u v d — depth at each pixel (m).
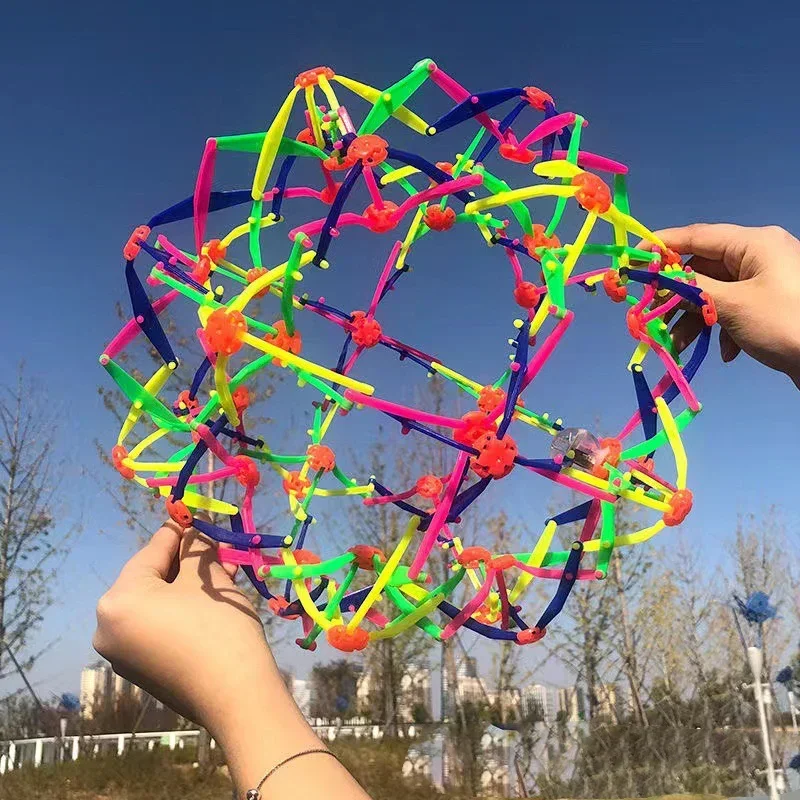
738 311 1.17
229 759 0.70
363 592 0.93
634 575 10.01
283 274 0.85
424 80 0.88
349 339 1.14
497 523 7.36
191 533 0.90
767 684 6.97
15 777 8.57
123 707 11.82
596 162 1.01
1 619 9.20
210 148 0.87
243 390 0.94
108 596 0.79
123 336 0.86
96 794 8.02
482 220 1.03
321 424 1.12
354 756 8.48
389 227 0.89
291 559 0.84
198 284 0.90
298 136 0.98
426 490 0.94
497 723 9.03
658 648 9.76
